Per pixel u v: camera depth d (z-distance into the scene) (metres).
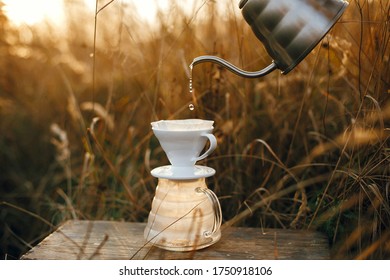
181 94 1.75
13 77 2.17
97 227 1.50
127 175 1.79
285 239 1.42
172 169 1.34
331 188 1.54
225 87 1.70
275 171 1.67
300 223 1.57
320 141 1.59
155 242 1.34
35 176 2.06
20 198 2.01
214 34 1.72
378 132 1.46
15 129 2.14
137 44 1.80
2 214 1.93
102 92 2.06
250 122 1.70
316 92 1.67
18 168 2.07
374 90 1.46
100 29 1.92
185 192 1.33
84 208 1.80
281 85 1.70
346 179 1.48
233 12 1.64
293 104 1.69
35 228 1.89
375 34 1.47
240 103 1.73
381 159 1.45
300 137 1.68
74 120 2.02
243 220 1.65
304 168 1.64
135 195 1.77
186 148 1.31
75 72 2.13
